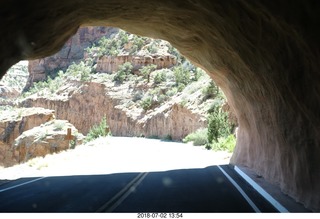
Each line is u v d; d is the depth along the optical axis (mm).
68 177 15891
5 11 9352
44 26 11531
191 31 14828
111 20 15258
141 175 16094
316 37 6547
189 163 21875
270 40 9109
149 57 103000
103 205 9102
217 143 33281
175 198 10023
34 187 12867
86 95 103125
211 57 16484
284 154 10422
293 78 8414
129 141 53156
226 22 10969
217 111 37938
